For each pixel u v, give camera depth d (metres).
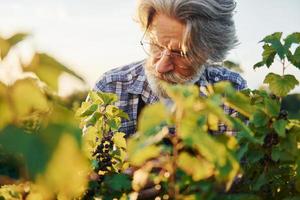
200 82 2.46
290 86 1.61
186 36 2.09
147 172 1.10
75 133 0.67
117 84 2.52
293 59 1.64
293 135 1.42
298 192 1.46
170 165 0.99
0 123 0.71
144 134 0.92
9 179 0.88
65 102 0.72
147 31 2.19
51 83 0.70
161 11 2.09
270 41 1.68
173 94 0.90
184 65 2.19
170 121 0.90
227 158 0.92
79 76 0.69
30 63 0.69
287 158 1.41
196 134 0.88
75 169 0.67
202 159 0.98
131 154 0.89
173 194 1.06
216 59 2.27
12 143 0.66
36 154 0.65
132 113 2.51
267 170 1.47
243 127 1.00
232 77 2.62
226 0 2.15
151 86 2.40
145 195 1.34
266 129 1.42
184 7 2.05
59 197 1.01
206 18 2.11
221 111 0.90
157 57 2.21
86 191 1.33
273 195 1.47
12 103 0.71
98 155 1.64
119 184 1.37
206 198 1.02
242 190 1.46
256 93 1.64
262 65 1.72
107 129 1.88
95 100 1.90
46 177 0.65
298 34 1.67
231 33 2.22
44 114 0.70
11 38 0.69
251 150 1.44
